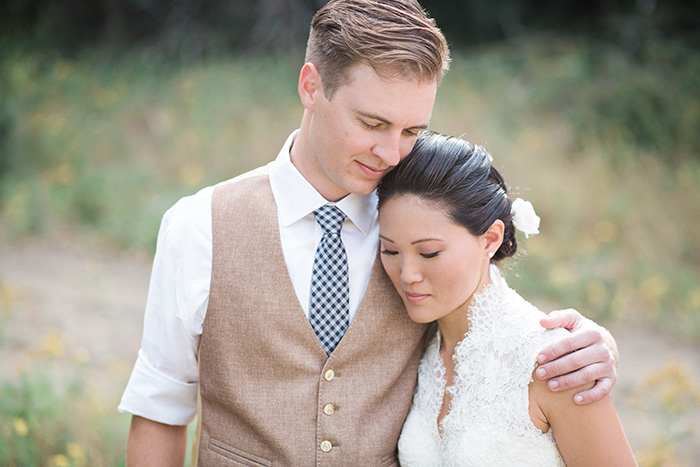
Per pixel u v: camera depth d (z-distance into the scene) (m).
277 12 11.94
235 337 2.08
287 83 10.68
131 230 7.48
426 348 2.31
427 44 1.87
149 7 12.41
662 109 10.27
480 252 2.06
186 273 2.09
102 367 4.71
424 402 2.21
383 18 1.87
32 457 3.26
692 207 8.01
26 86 9.94
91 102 9.96
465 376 2.11
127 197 8.05
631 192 8.31
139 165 8.83
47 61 11.02
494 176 2.13
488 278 2.19
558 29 12.52
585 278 6.59
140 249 7.25
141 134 9.51
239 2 12.20
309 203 2.11
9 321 5.34
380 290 2.15
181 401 2.21
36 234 7.43
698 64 10.99
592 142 9.73
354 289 2.15
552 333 2.00
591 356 1.91
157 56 11.67
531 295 6.41
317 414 2.09
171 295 2.11
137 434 2.21
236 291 2.07
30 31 11.84
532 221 2.16
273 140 9.25
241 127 9.50
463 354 2.13
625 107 10.23
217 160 8.95
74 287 6.25
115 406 3.87
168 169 8.90
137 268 6.89
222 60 11.44
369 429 2.14
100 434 3.51
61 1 12.38
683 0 11.98
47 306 5.75
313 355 2.11
